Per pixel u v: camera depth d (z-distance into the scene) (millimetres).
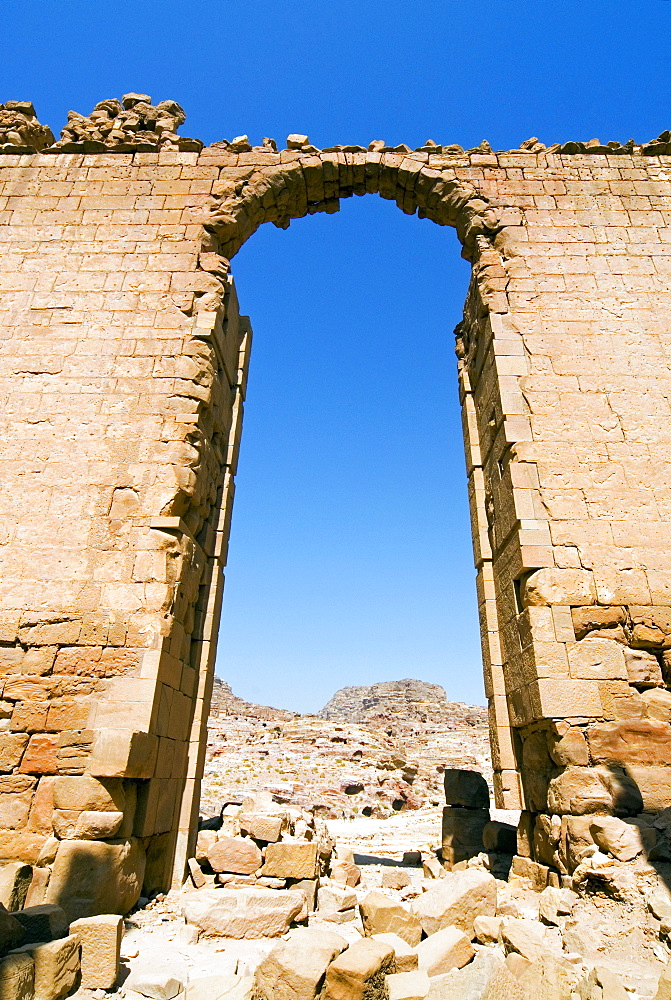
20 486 9508
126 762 7129
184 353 10523
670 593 9016
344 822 22875
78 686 8164
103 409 10102
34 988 4523
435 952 5336
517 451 9914
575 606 8859
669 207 12305
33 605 8672
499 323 11016
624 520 9469
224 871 8141
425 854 12133
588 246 11859
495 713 10031
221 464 12133
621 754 7785
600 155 12961
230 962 5496
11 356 10555
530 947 5359
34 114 13695
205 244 11703
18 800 7566
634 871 6387
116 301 11070
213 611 10812
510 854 9547
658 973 5156
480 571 11250
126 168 12602
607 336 10938
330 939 5309
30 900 6574
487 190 12500
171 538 9156
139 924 6875
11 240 11734
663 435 10117
